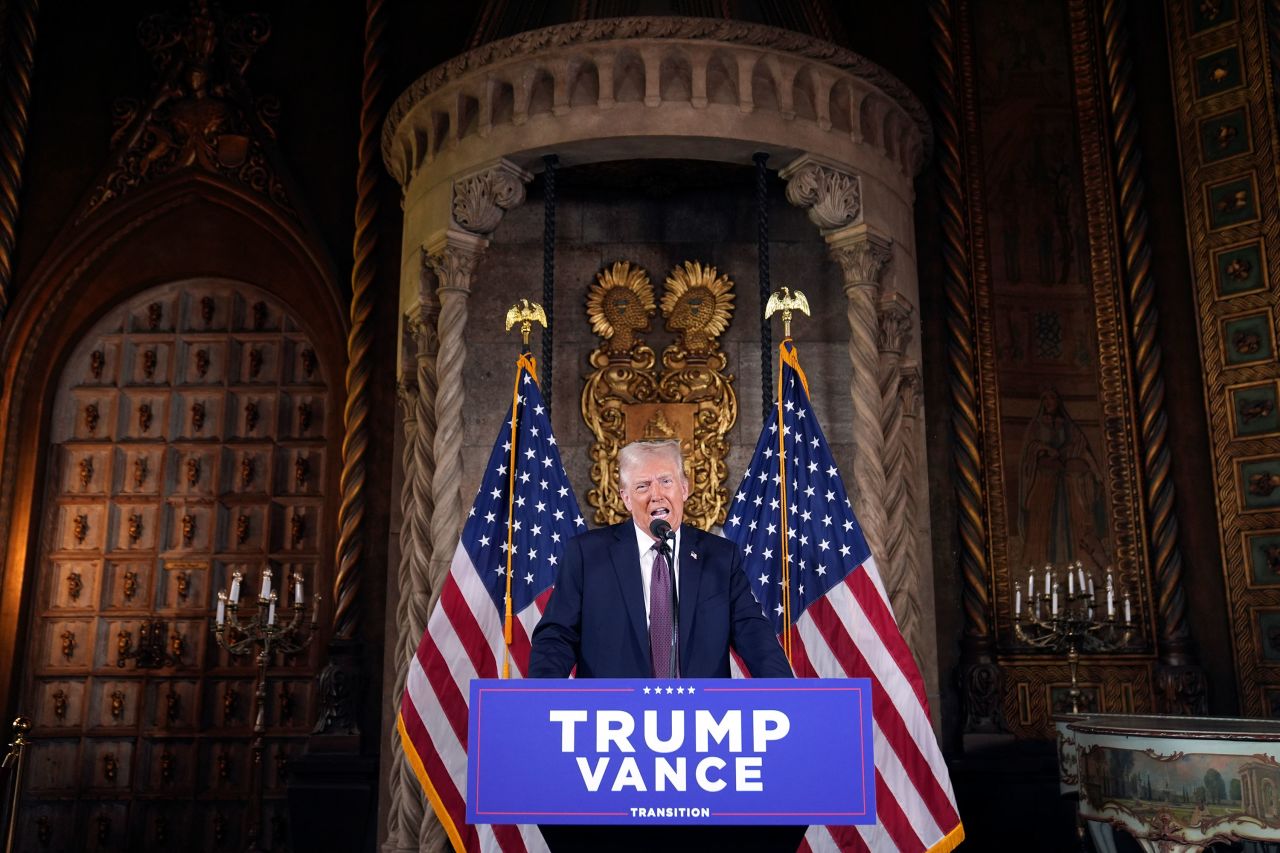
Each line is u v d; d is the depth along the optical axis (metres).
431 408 7.46
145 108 9.58
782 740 2.76
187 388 9.77
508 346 8.06
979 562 8.33
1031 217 9.09
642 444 3.96
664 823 2.72
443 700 5.67
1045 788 7.80
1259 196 8.50
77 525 9.48
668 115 6.89
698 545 3.98
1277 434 8.16
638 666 3.73
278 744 9.02
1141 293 8.67
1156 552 8.30
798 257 8.18
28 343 9.32
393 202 9.20
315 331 9.72
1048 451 8.67
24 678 9.11
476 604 5.84
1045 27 9.46
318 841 7.95
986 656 8.15
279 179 9.41
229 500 9.53
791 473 6.07
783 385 6.18
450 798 5.55
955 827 5.45
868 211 7.21
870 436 6.86
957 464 8.52
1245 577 8.15
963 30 9.38
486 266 8.19
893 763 5.56
